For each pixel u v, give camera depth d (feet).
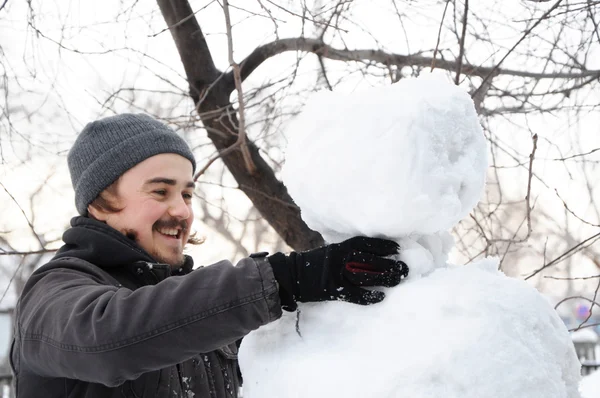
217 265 3.69
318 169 3.52
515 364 3.10
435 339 3.16
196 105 9.78
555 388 3.19
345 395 3.17
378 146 3.32
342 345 3.43
